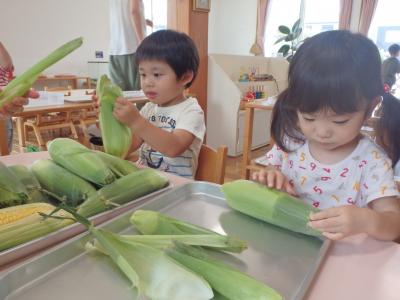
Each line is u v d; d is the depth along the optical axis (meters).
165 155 0.97
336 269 0.45
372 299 0.39
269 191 0.58
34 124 2.50
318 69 0.55
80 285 0.41
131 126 0.80
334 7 5.25
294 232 0.54
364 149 0.73
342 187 0.74
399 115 0.69
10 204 0.56
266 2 5.60
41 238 0.47
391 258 0.48
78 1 4.39
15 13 3.89
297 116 0.64
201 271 0.40
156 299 0.38
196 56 1.12
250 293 0.37
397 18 4.82
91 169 0.62
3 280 0.38
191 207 0.63
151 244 0.45
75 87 4.41
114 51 2.48
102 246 0.45
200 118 1.09
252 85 3.31
